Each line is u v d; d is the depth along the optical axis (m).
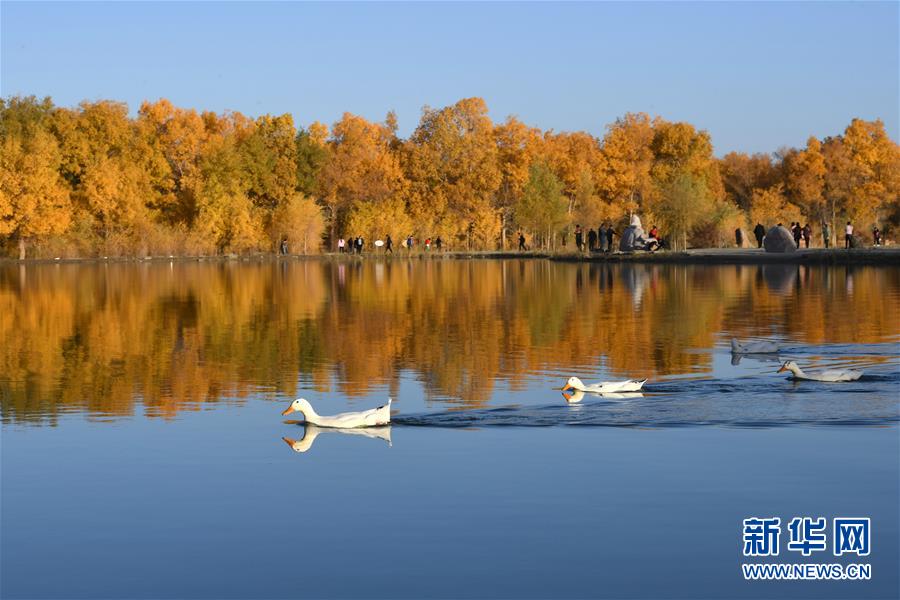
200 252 97.25
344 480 12.73
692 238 94.88
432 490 12.23
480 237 118.81
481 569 9.80
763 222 107.75
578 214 109.75
